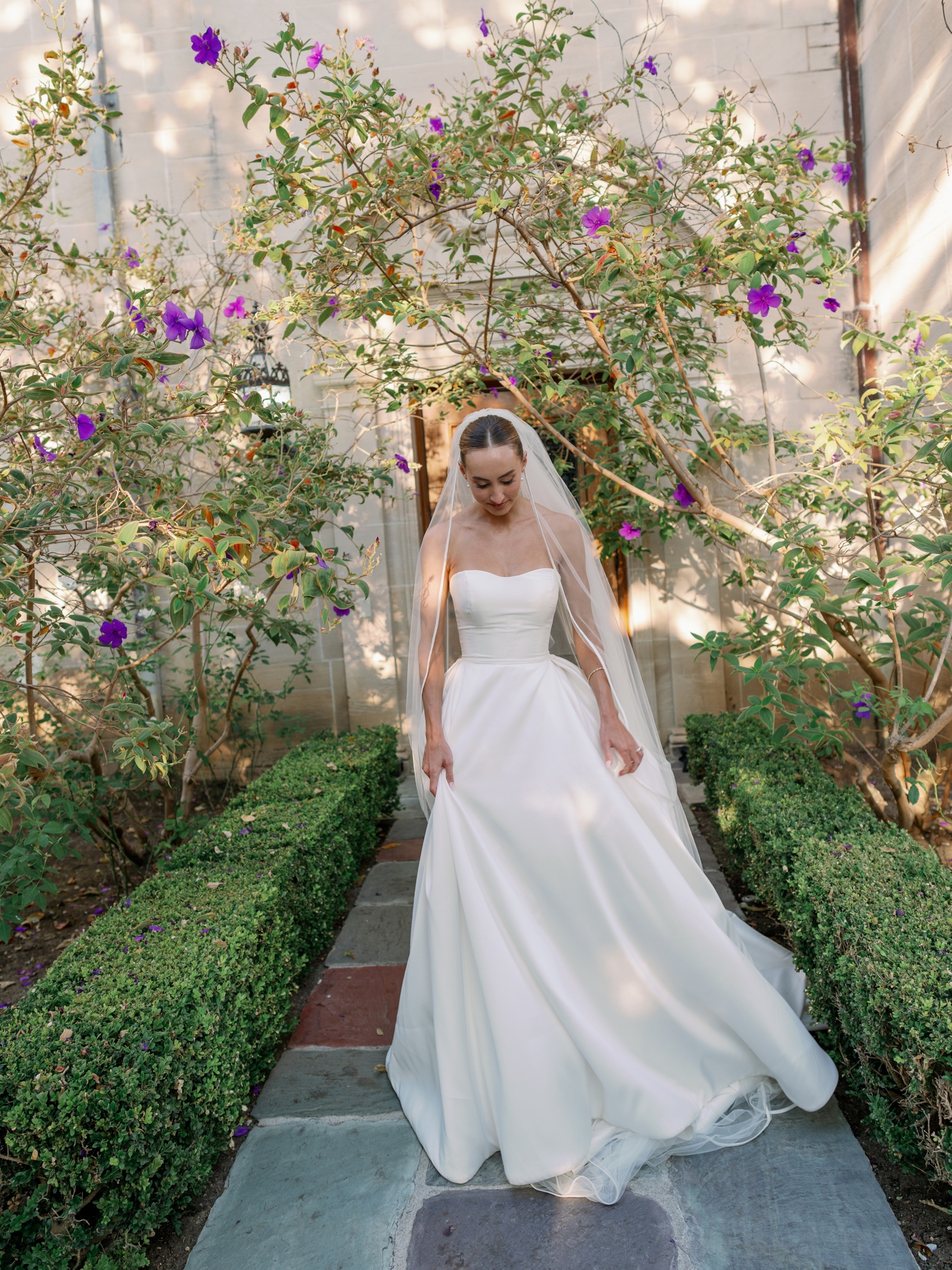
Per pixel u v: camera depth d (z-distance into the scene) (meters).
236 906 2.51
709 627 5.21
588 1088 2.05
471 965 2.09
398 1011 2.38
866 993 1.88
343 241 2.91
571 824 2.10
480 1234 1.85
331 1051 2.61
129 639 4.62
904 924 1.99
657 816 2.27
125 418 2.62
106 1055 1.81
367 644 5.39
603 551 4.74
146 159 5.23
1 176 4.05
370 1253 1.83
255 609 3.81
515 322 3.63
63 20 5.14
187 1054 1.94
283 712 5.52
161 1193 1.86
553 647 2.80
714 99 4.88
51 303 4.50
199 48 2.50
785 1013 2.13
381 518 5.33
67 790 3.52
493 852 2.12
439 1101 2.18
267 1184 2.06
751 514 3.32
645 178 3.08
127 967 2.15
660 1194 1.93
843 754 3.26
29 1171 1.72
